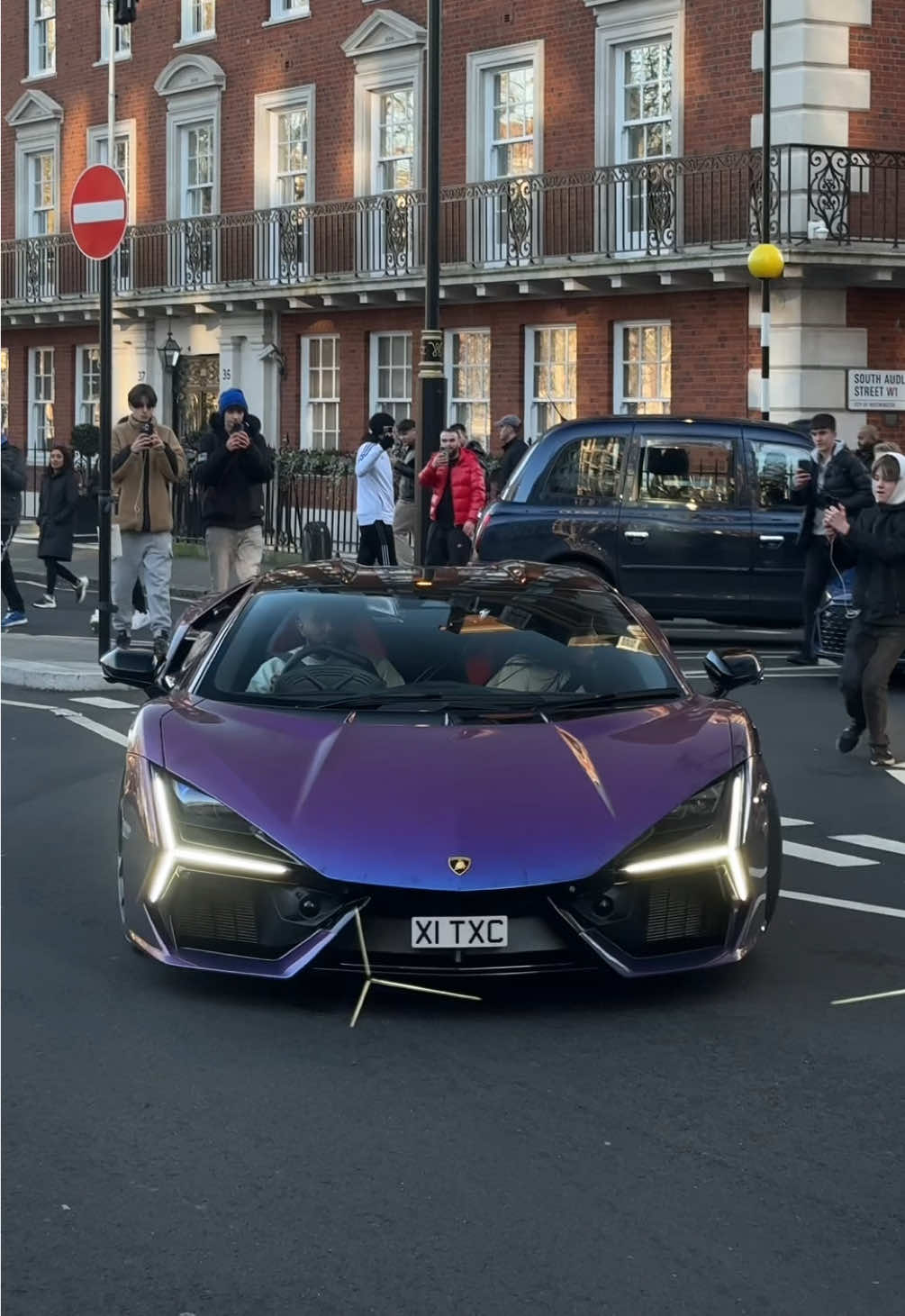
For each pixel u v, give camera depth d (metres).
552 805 6.19
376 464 20.94
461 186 29.11
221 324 33.62
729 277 24.34
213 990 6.48
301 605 7.66
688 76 25.58
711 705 7.16
